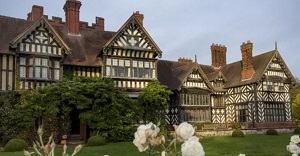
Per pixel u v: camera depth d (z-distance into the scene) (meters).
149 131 2.35
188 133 2.23
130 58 23.81
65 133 19.22
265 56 33.59
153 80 23.45
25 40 20.30
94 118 19.20
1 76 19.45
